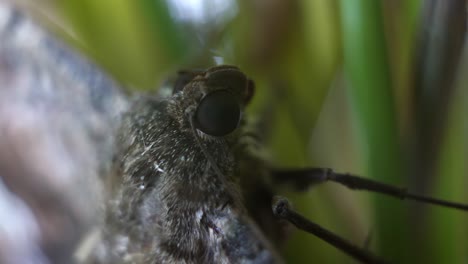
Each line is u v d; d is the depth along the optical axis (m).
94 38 0.09
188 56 0.09
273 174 0.08
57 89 0.09
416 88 0.08
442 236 0.08
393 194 0.08
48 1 0.09
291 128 0.09
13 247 0.09
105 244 0.08
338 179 0.08
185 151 0.07
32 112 0.09
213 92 0.07
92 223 0.08
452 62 0.08
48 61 0.09
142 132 0.08
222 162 0.08
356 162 0.09
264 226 0.08
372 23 0.08
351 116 0.09
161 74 0.09
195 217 0.07
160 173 0.08
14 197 0.09
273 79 0.09
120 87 0.09
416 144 0.08
